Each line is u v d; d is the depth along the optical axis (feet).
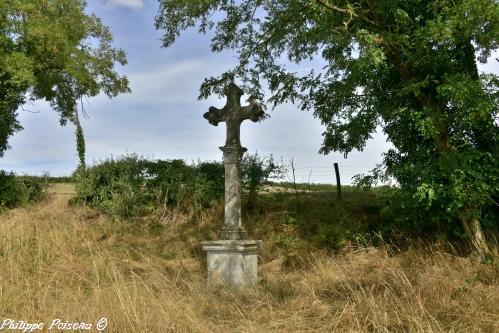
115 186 48.83
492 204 31.32
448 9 26.48
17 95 58.13
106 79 76.02
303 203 45.70
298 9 31.50
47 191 55.77
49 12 57.72
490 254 27.68
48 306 19.04
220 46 38.73
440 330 16.84
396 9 27.63
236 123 31.40
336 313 19.12
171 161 49.44
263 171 46.85
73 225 41.55
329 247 35.81
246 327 18.65
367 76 31.65
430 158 30.50
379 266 26.03
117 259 31.07
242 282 28.22
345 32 29.68
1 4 49.21
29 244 30.63
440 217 31.01
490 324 17.42
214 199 47.70
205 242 29.45
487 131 30.12
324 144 38.01
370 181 32.37
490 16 24.66
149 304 18.67
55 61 58.44
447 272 23.88
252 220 43.86
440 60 28.96
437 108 29.50
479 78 27.07
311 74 36.47
